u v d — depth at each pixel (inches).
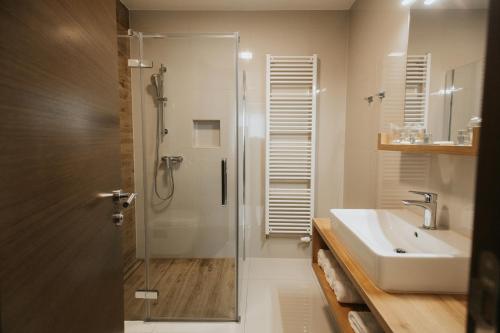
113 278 48.0
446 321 34.0
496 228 13.9
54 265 30.4
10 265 23.5
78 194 35.7
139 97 101.3
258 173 111.0
